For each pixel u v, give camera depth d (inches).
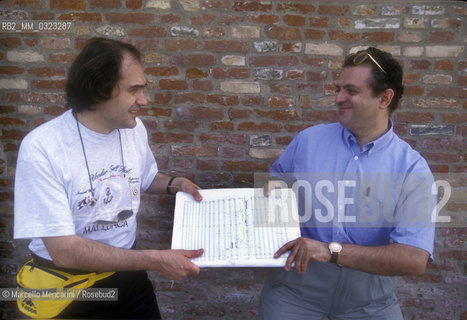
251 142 82.5
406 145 59.9
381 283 61.9
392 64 55.2
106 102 51.3
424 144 81.0
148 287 68.6
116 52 49.9
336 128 63.4
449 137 80.1
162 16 77.0
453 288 88.0
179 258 53.0
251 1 75.9
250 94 80.0
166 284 91.7
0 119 82.0
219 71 79.1
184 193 65.5
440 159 81.4
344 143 61.4
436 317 89.7
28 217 49.8
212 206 62.5
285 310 64.6
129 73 50.8
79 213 54.7
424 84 78.0
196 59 78.7
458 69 76.9
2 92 80.7
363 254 54.1
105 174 56.1
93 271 55.7
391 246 54.5
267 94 79.9
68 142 52.7
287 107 80.4
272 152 82.8
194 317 93.4
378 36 76.5
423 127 80.0
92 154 54.4
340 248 54.7
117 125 54.2
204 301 92.4
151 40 78.0
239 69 78.9
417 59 77.0
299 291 64.1
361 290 61.2
